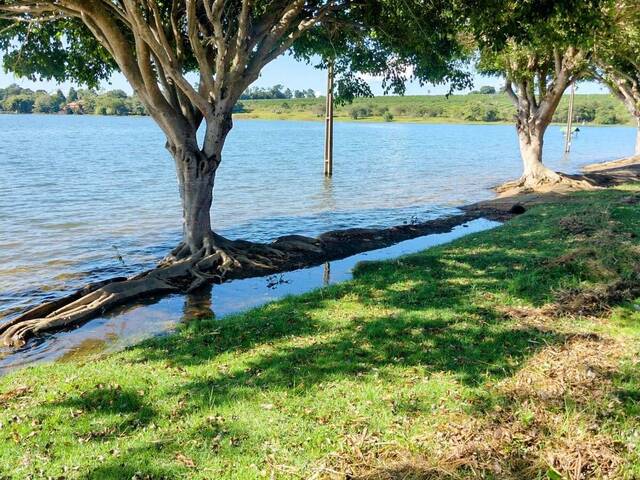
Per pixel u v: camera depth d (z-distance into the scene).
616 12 19.05
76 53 14.09
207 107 12.15
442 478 4.18
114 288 10.51
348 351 6.77
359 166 37.88
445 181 30.97
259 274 12.37
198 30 13.07
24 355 8.24
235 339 7.52
